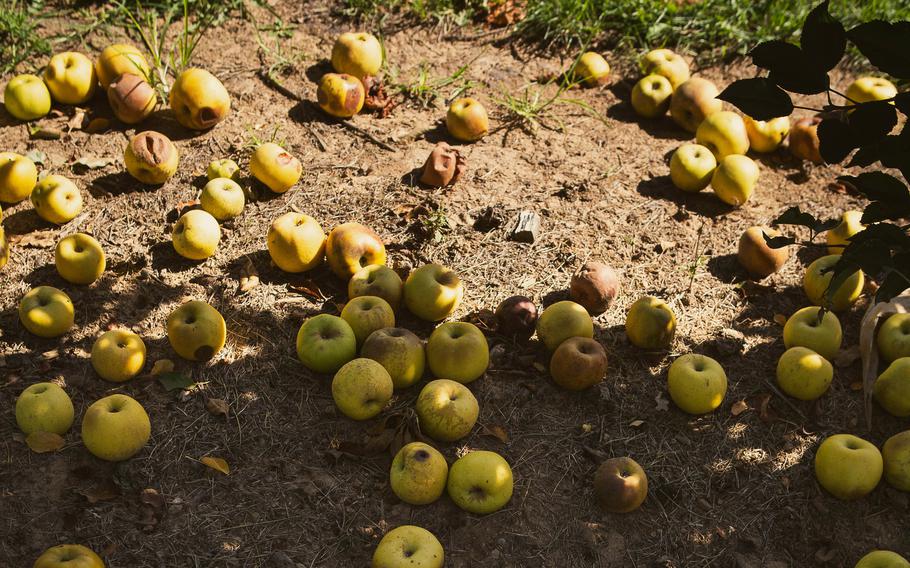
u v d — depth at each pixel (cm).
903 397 162
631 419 162
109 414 149
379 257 176
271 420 158
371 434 157
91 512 147
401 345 160
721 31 236
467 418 155
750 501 154
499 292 178
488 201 194
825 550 150
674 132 217
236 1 233
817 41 112
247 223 187
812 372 163
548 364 168
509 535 148
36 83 201
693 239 191
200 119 201
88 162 194
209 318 163
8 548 143
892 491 156
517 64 230
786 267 187
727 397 166
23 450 152
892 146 117
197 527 146
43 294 165
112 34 225
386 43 232
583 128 216
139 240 182
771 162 211
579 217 193
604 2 238
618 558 148
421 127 211
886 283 125
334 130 208
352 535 147
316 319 163
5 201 186
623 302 179
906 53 111
